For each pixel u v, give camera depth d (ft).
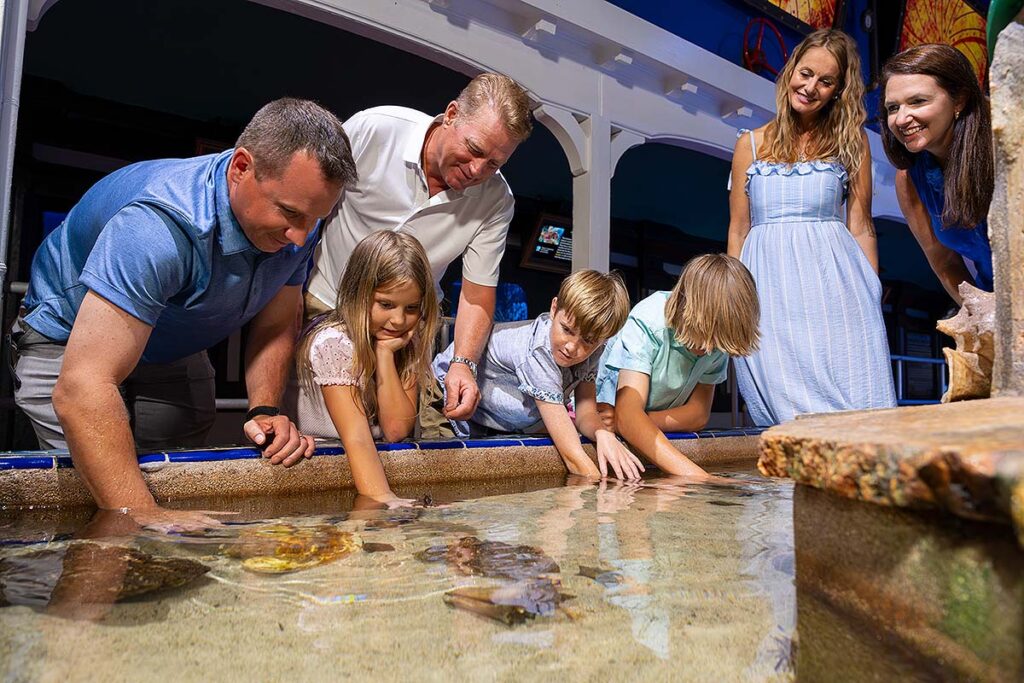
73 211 5.60
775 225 8.97
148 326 4.69
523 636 2.25
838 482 2.09
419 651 2.13
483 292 7.89
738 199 9.63
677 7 15.43
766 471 2.55
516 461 6.94
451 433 8.23
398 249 6.20
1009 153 3.01
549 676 1.95
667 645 2.15
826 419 2.75
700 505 4.83
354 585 2.80
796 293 8.79
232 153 4.95
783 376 8.85
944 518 1.73
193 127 16.75
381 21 10.82
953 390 4.02
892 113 7.38
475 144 6.58
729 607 2.49
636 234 25.32
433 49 11.44
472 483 6.35
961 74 6.79
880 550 1.97
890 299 32.63
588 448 7.51
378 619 2.41
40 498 4.56
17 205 14.90
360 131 7.18
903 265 31.68
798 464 2.33
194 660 2.06
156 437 6.91
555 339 6.99
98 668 2.00
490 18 11.96
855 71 8.56
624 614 2.44
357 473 5.56
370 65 16.99
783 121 8.98
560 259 22.85
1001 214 3.10
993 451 1.56
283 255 5.57
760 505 4.83
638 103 14.06
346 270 6.27
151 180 4.93
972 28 22.03
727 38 16.57
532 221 22.12
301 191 4.55
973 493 1.58
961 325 4.16
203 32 15.02
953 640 1.67
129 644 2.18
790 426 2.59
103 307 4.44
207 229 4.71
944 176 7.27
